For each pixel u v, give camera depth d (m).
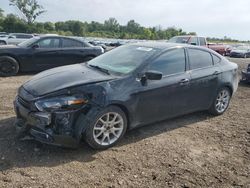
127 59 5.44
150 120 5.34
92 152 4.63
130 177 4.04
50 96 4.39
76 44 11.59
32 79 5.04
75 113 4.41
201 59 6.21
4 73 10.47
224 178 4.19
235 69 6.96
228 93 6.86
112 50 6.18
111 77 4.89
